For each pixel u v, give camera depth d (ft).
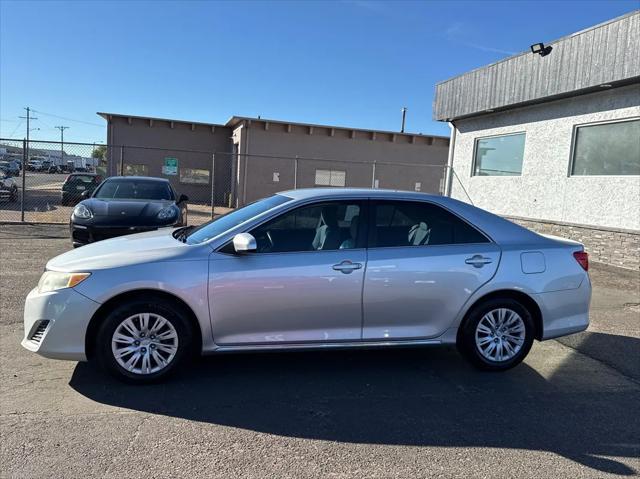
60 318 12.62
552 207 38.52
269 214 14.02
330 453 10.43
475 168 48.14
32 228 42.09
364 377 14.52
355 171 92.27
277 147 88.02
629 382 14.73
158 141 90.22
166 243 14.46
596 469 10.12
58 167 148.25
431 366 15.58
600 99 34.37
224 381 13.85
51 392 12.71
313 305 13.67
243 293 13.26
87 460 9.82
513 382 14.51
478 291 14.62
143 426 11.22
